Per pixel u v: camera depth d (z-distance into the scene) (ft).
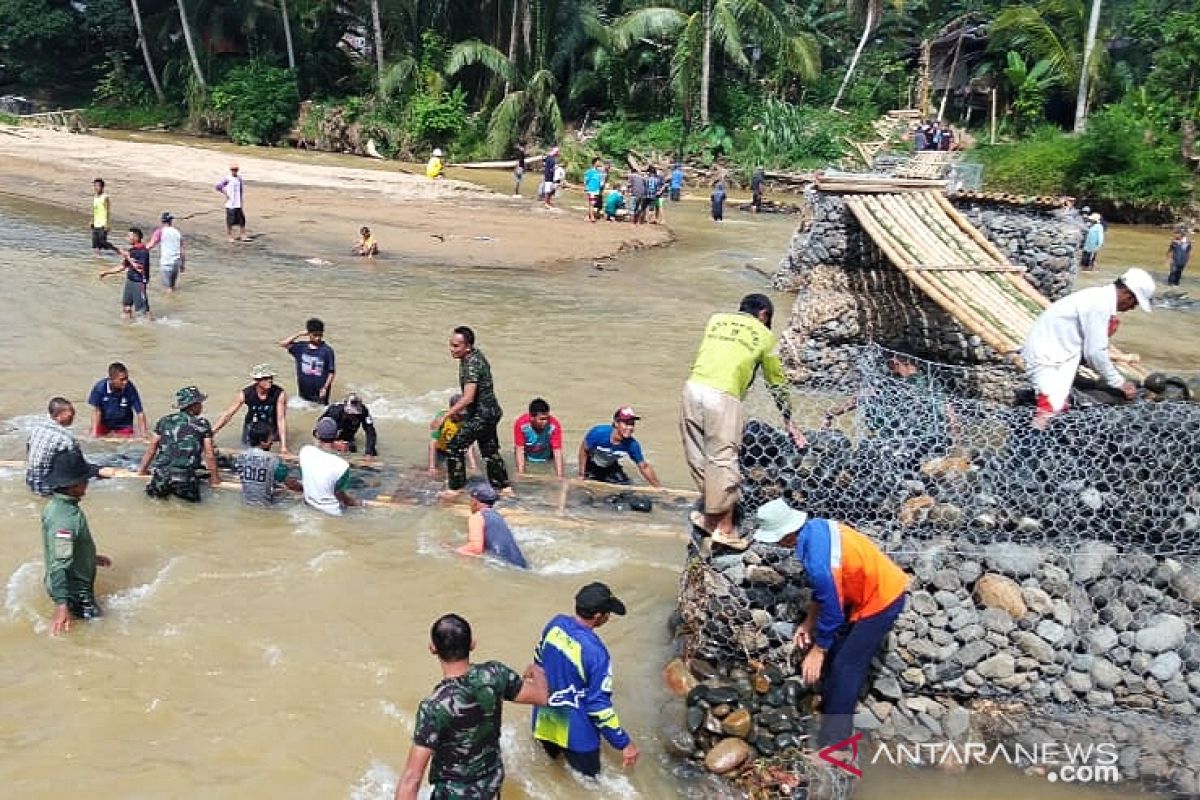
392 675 20.24
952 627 18.60
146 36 150.00
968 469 20.04
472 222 78.69
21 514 26.11
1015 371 35.83
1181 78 114.32
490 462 28.96
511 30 128.67
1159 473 19.52
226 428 34.06
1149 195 104.47
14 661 19.99
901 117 133.69
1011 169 108.99
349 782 17.22
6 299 47.83
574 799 16.88
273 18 143.54
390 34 140.87
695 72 124.77
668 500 29.55
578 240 75.36
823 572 16.83
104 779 16.92
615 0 140.77
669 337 50.16
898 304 41.19
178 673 19.95
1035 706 18.84
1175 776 17.43
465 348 27.89
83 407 34.76
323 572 24.22
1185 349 54.39
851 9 141.08
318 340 36.35
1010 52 124.57
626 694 19.86
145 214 71.61
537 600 23.49
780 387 19.61
